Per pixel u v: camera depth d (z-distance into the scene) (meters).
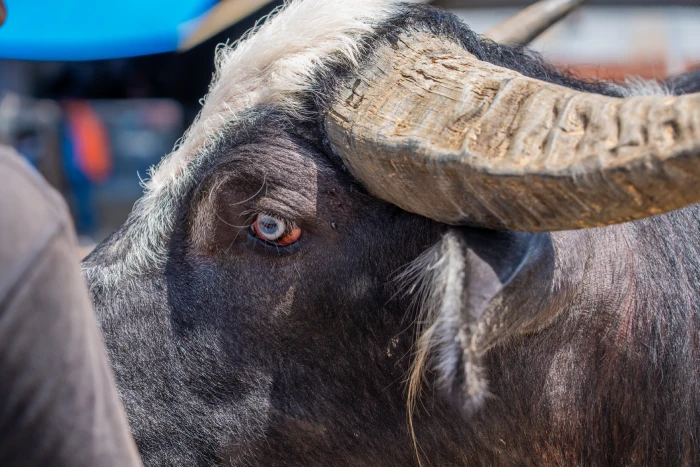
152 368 2.17
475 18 7.09
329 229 2.02
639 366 2.17
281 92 2.06
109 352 2.19
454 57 1.92
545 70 2.47
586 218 1.46
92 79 7.98
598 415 2.18
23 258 1.13
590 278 2.03
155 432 2.19
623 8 6.61
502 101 1.62
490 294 1.54
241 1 5.28
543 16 3.37
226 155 2.09
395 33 2.04
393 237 2.00
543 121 1.52
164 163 2.29
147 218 2.24
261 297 2.09
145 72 7.48
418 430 2.16
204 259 2.14
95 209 9.32
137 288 2.19
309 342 2.11
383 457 2.21
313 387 2.14
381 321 2.06
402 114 1.81
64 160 8.58
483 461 2.19
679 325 2.22
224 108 2.17
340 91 2.01
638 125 1.35
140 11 5.43
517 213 1.54
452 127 1.66
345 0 2.14
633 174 1.32
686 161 1.25
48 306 1.16
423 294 1.92
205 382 2.15
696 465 2.29
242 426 2.17
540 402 2.12
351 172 1.97
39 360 1.14
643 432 2.22
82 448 1.19
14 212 1.14
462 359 1.47
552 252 1.72
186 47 5.60
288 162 2.02
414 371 1.96
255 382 2.14
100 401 1.23
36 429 1.15
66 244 1.21
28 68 8.10
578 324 2.06
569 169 1.40
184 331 2.15
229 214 2.08
